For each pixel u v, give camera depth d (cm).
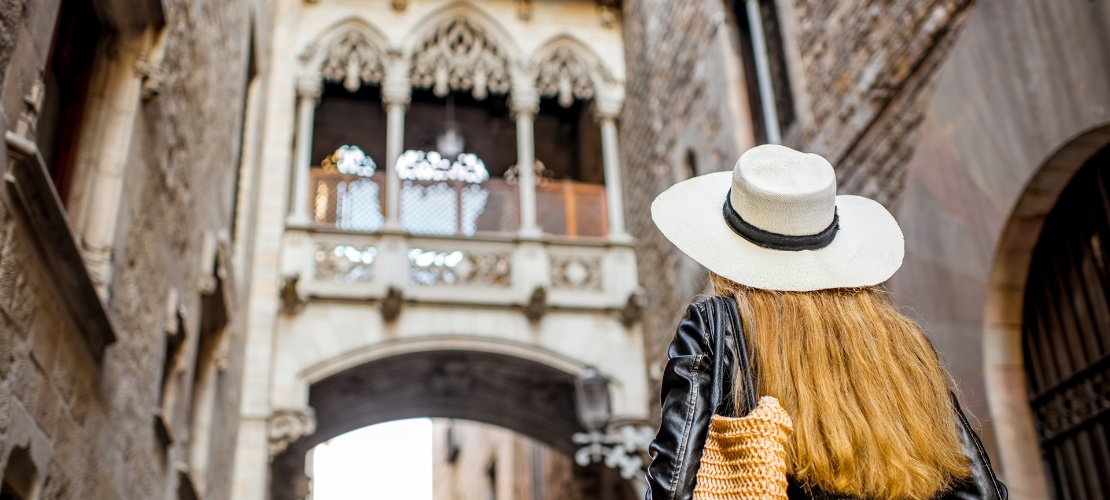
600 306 1630
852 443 191
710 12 1343
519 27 1823
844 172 970
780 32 1191
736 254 219
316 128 2028
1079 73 620
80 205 648
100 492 677
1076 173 668
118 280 674
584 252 1670
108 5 675
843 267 218
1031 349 727
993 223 704
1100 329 666
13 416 489
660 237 1521
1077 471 675
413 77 1780
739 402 202
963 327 732
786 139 1128
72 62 657
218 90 1047
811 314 208
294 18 1752
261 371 1495
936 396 204
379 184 1697
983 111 719
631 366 1608
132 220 704
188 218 924
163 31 710
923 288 783
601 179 1958
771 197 217
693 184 241
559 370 1611
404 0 1792
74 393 599
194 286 991
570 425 1830
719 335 208
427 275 1611
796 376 199
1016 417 694
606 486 1817
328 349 1548
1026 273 705
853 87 956
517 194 1747
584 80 1825
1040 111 656
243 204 1394
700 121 1388
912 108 844
